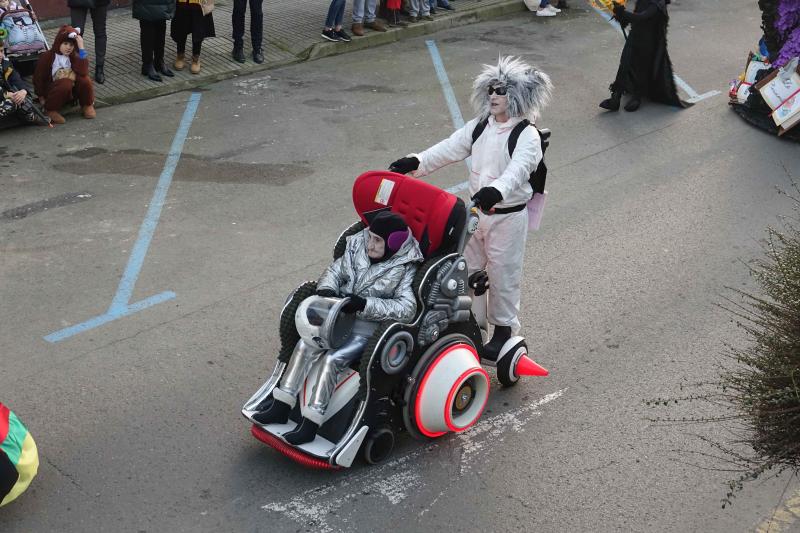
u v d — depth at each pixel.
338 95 11.17
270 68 12.05
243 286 6.77
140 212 7.89
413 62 12.62
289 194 8.39
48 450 4.95
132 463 4.88
